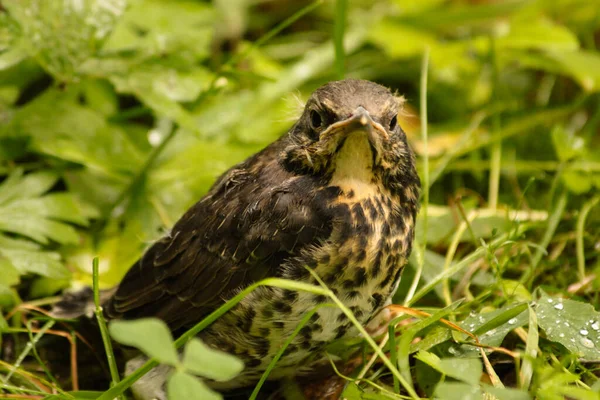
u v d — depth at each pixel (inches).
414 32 440.5
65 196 323.3
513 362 255.9
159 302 275.6
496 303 277.7
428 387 244.4
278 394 277.0
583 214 315.9
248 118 391.5
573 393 203.3
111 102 385.7
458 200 308.3
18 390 256.4
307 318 224.8
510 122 411.5
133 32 370.0
